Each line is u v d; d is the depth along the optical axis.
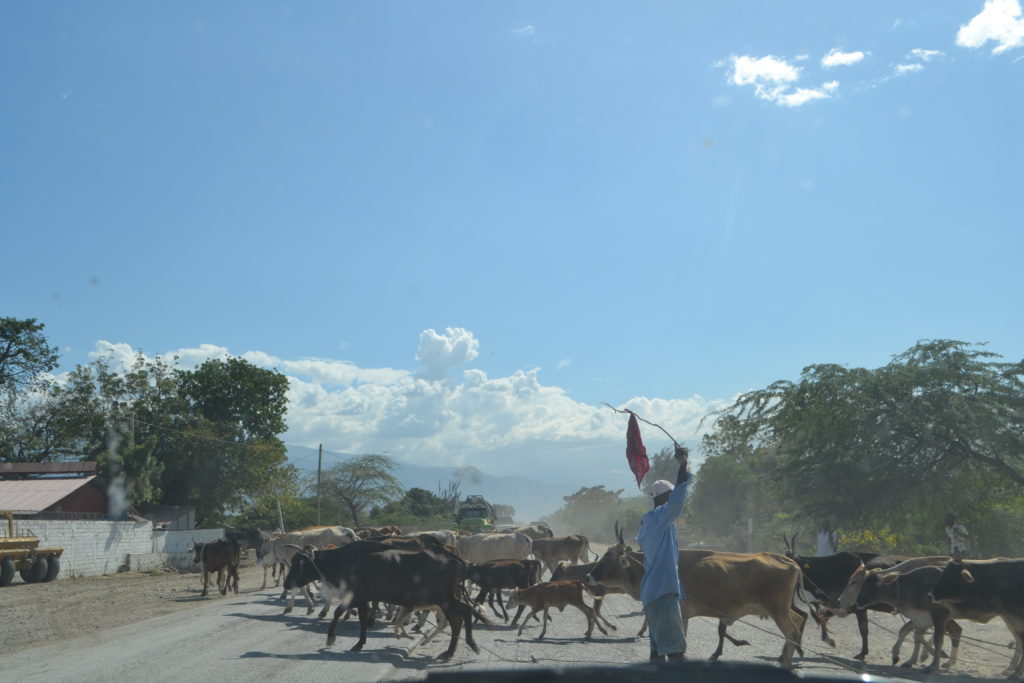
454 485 78.12
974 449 21.42
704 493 45.00
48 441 45.50
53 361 43.97
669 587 8.23
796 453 23.56
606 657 11.30
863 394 21.95
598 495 113.69
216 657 10.97
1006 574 9.98
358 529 25.69
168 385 52.06
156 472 43.88
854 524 23.06
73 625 15.98
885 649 12.64
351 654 11.25
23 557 27.64
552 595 13.68
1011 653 12.25
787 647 9.66
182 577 32.59
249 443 53.34
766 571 9.67
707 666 3.75
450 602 11.55
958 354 21.72
